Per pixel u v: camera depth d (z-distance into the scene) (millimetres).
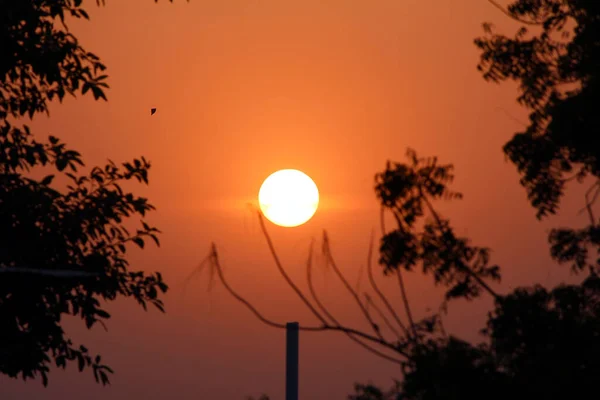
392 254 29109
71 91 44688
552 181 32812
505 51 34625
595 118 30641
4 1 41594
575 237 32344
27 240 42656
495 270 29516
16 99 45156
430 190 28969
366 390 31938
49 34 43531
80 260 44062
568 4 33719
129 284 45156
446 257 29203
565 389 27797
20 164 44469
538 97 33906
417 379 27812
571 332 28562
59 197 43594
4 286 42719
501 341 29078
